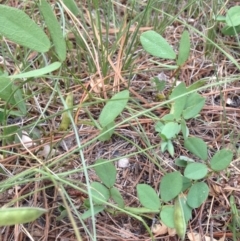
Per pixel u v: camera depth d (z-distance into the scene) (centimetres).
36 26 24
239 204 29
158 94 35
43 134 32
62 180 24
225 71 39
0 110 30
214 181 30
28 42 25
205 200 28
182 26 42
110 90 35
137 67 38
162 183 26
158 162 31
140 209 27
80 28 41
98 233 28
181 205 26
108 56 36
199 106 30
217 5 41
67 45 37
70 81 36
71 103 31
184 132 30
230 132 34
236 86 38
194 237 28
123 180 31
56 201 29
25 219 20
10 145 31
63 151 32
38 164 28
